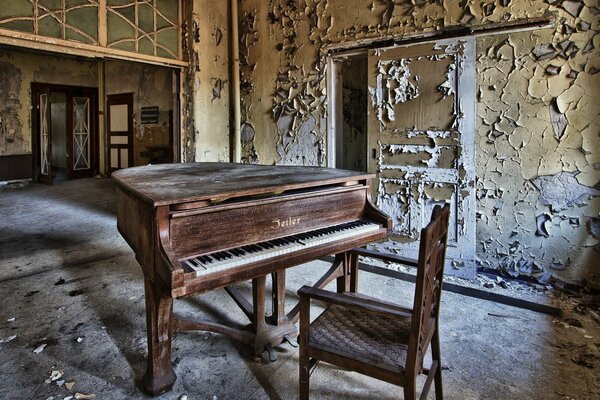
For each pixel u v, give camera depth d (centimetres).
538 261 299
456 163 316
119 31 378
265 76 435
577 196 280
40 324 243
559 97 280
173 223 152
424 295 130
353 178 221
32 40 321
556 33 277
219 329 202
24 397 175
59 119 916
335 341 150
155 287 170
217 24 446
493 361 204
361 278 321
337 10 375
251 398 177
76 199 623
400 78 337
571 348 216
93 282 312
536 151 291
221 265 152
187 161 443
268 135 439
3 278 315
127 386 184
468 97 307
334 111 397
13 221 483
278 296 220
